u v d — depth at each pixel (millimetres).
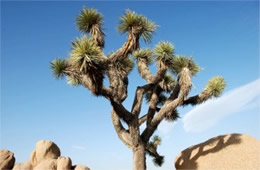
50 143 11023
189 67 9828
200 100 9719
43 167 9672
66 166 9883
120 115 8938
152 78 10094
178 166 10523
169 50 9461
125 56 8547
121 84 8719
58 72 8477
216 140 10656
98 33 8891
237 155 9391
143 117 11141
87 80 7863
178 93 10281
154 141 12727
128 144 9414
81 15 9102
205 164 9500
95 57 7105
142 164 9008
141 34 8492
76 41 7824
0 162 10414
